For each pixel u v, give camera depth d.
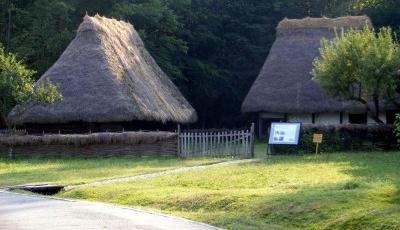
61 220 13.83
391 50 32.00
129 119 35.25
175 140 31.83
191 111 45.00
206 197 16.20
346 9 58.31
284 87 42.88
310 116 42.69
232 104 58.78
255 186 18.38
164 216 14.49
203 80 56.25
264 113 44.38
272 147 30.94
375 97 33.56
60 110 35.94
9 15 51.31
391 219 11.70
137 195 17.78
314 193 14.80
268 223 13.55
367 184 15.43
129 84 37.50
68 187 20.36
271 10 58.53
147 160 29.80
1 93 34.66
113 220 13.84
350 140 31.38
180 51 54.78
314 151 30.61
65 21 50.81
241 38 56.66
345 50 32.62
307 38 45.34
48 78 36.72
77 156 32.91
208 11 57.00
